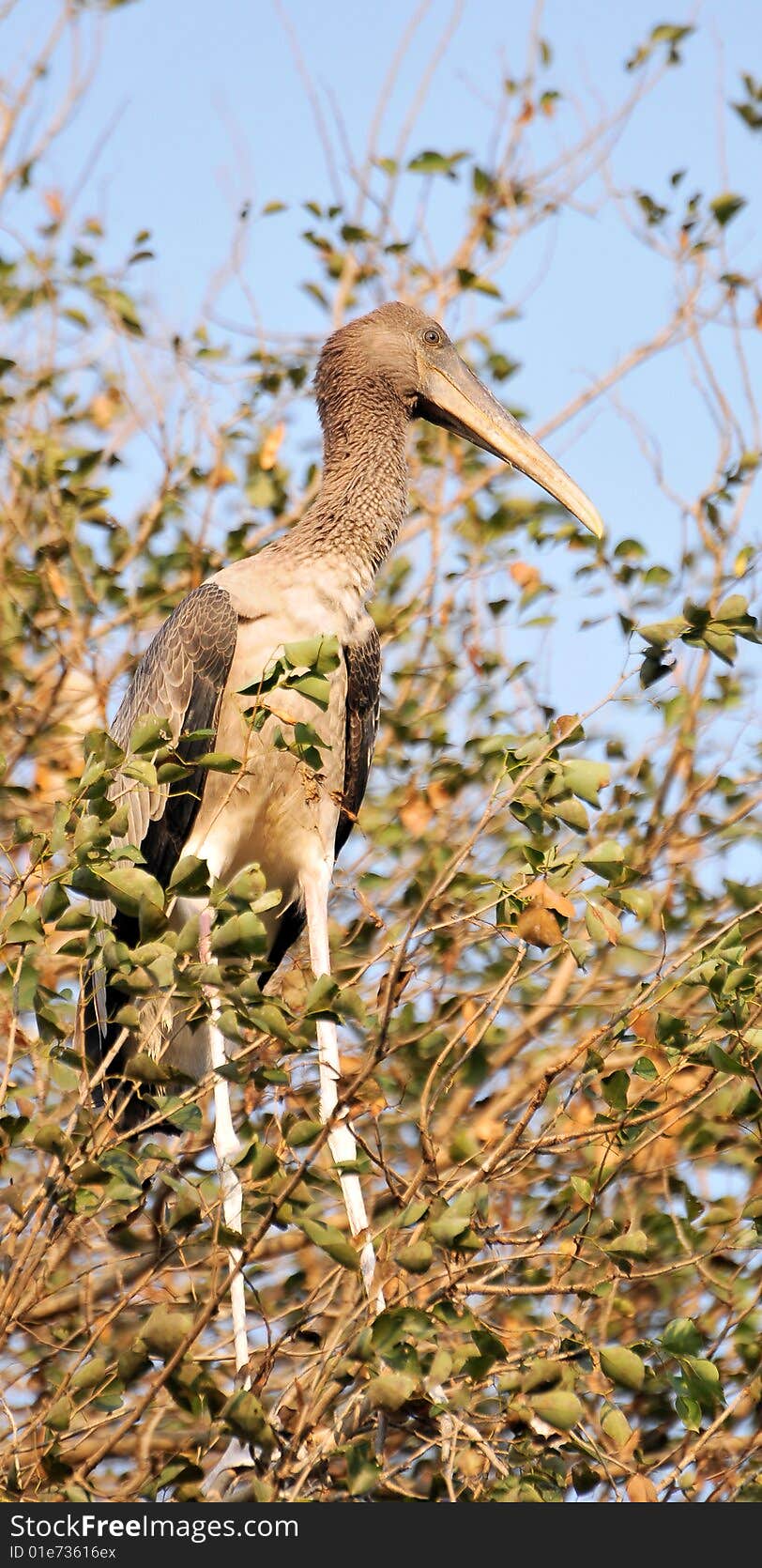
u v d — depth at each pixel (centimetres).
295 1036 727
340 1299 975
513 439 1220
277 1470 736
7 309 1349
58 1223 784
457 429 1226
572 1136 787
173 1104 754
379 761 1232
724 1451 824
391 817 1195
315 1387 737
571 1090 812
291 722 796
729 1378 809
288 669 818
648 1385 788
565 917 805
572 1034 1130
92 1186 795
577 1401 698
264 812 1079
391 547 1161
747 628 835
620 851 803
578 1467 764
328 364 1213
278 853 1098
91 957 777
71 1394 744
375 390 1193
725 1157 981
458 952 1097
